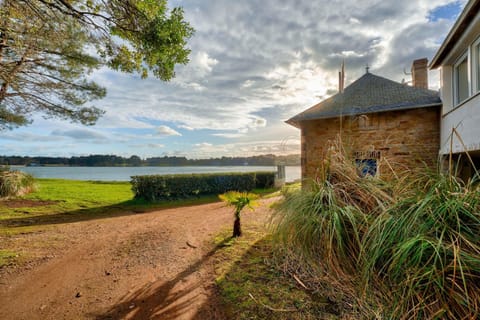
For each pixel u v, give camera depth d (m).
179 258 3.73
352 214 1.70
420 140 6.03
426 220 1.29
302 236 1.91
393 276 1.27
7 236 4.80
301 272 2.88
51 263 3.54
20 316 2.33
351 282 1.61
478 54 4.25
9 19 3.91
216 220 6.29
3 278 3.07
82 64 8.12
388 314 1.28
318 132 7.26
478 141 3.84
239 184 12.20
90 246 4.28
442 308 1.08
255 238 4.61
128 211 7.56
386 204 1.69
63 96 8.58
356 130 6.37
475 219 1.19
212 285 2.88
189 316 2.30
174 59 3.99
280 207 2.43
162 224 5.87
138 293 2.72
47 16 4.26
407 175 1.91
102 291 2.77
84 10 3.74
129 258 3.74
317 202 1.95
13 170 10.12
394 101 6.44
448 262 1.12
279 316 2.23
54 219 6.35
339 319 2.10
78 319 2.27
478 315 1.02
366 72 8.74
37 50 6.61
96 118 9.57
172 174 10.09
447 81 5.41
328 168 2.23
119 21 3.79
